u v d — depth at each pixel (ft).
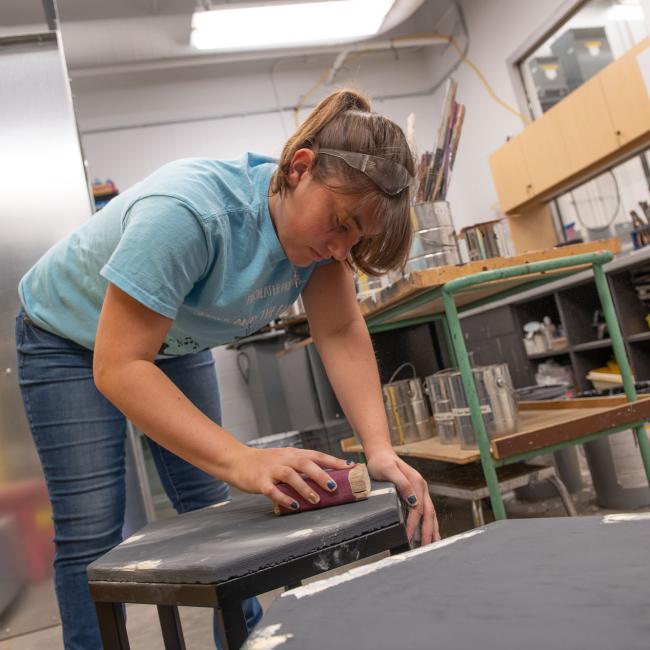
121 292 2.61
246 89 19.66
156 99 18.97
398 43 19.10
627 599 1.13
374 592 1.43
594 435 4.61
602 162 13.76
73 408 3.68
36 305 3.75
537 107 17.17
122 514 3.89
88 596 3.66
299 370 11.09
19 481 6.87
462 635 1.10
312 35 16.71
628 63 12.25
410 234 3.11
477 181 19.61
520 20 16.79
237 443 2.61
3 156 7.39
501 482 5.04
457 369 5.78
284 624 1.32
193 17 15.33
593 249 4.92
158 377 2.61
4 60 7.56
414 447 5.73
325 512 2.40
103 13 15.87
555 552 1.48
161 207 2.67
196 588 1.95
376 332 7.43
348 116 2.81
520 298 13.87
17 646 6.25
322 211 2.79
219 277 3.01
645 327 11.75
